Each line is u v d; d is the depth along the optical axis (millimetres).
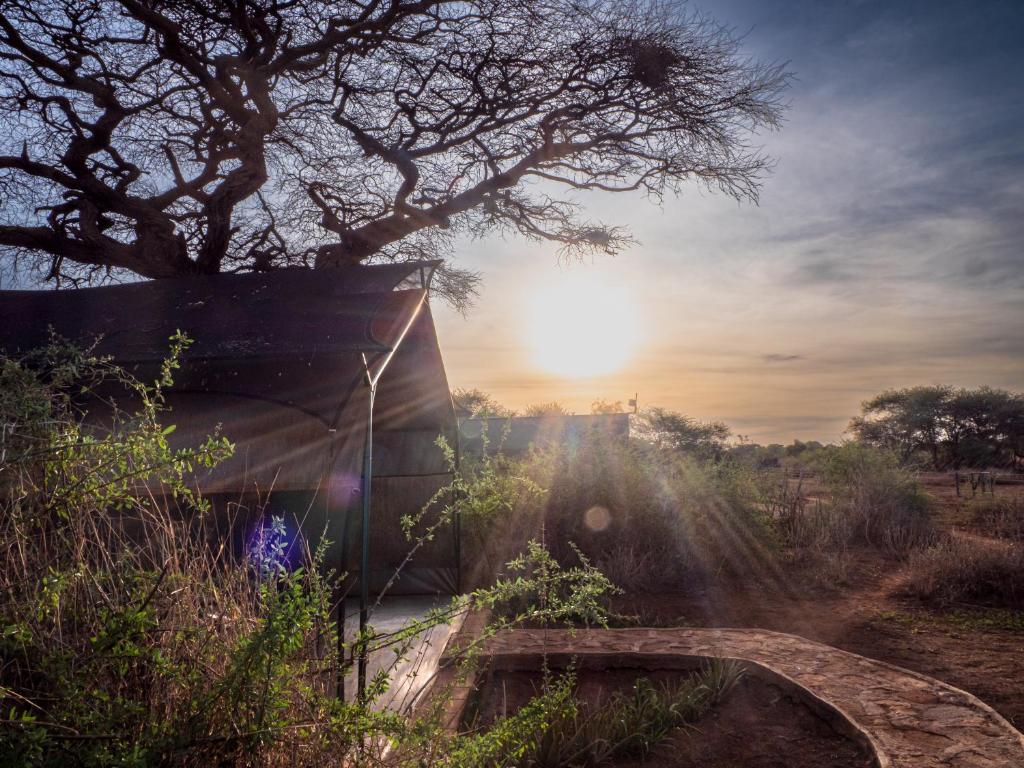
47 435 2709
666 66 16031
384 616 7496
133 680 2592
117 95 16312
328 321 6387
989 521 13445
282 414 5707
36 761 2068
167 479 2928
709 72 16500
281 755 2650
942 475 33094
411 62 16844
